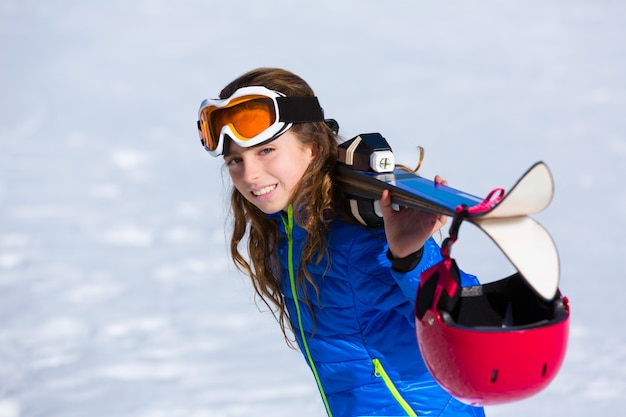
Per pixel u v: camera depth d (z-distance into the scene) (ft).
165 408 30.73
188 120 101.40
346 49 136.67
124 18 169.27
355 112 96.22
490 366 11.52
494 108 96.78
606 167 71.20
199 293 44.88
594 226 54.44
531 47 133.80
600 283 43.68
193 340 37.88
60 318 41.34
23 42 151.84
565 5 164.76
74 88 120.78
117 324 40.37
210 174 76.33
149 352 36.55
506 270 44.88
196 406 30.78
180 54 140.67
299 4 173.27
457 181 67.67
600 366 33.55
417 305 12.50
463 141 81.97
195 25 161.48
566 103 98.58
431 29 149.07
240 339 37.88
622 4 163.94
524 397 11.84
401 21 156.04
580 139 82.02
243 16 166.40
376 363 16.55
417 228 13.58
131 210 64.75
